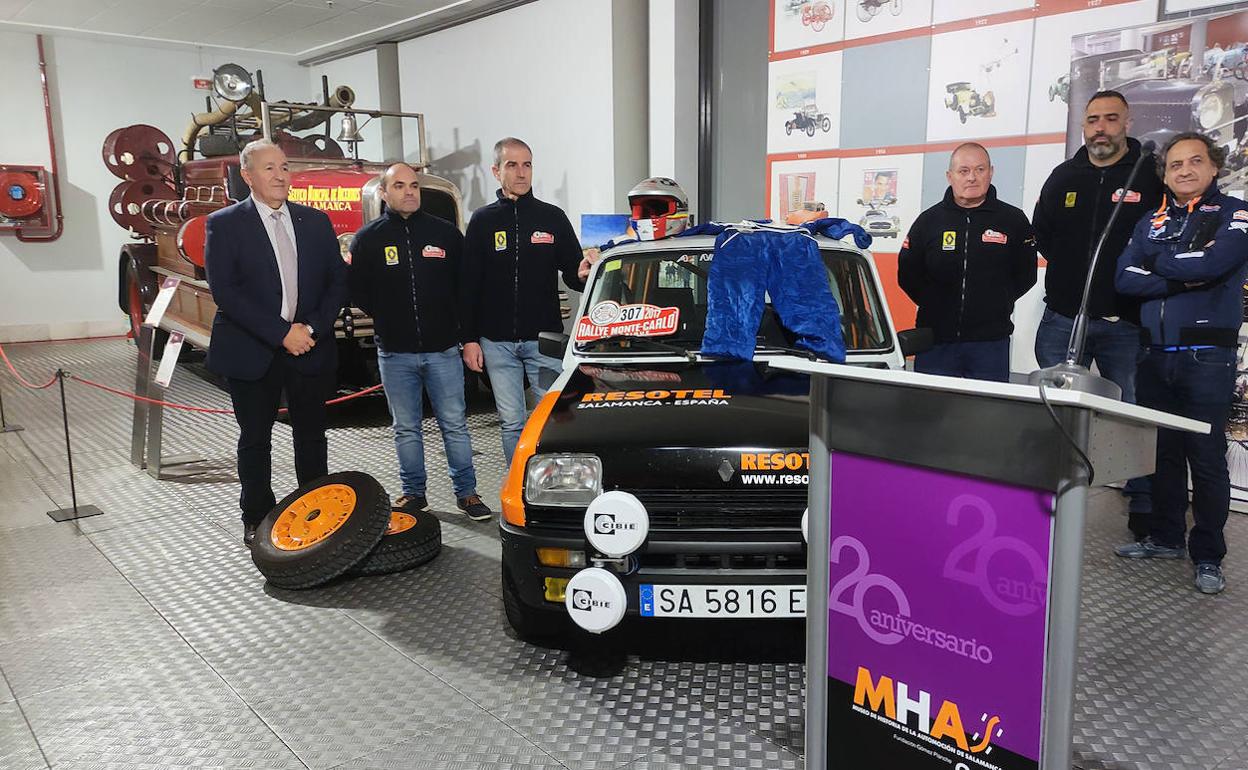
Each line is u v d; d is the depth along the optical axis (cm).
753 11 624
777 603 248
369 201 668
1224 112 400
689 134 680
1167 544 366
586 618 249
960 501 148
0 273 1023
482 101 855
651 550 251
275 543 355
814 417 168
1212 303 323
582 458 260
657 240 361
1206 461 331
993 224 395
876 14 534
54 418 670
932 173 518
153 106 1091
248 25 958
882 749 168
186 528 426
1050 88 460
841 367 155
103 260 1086
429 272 407
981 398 142
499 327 416
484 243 407
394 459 541
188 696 269
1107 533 397
